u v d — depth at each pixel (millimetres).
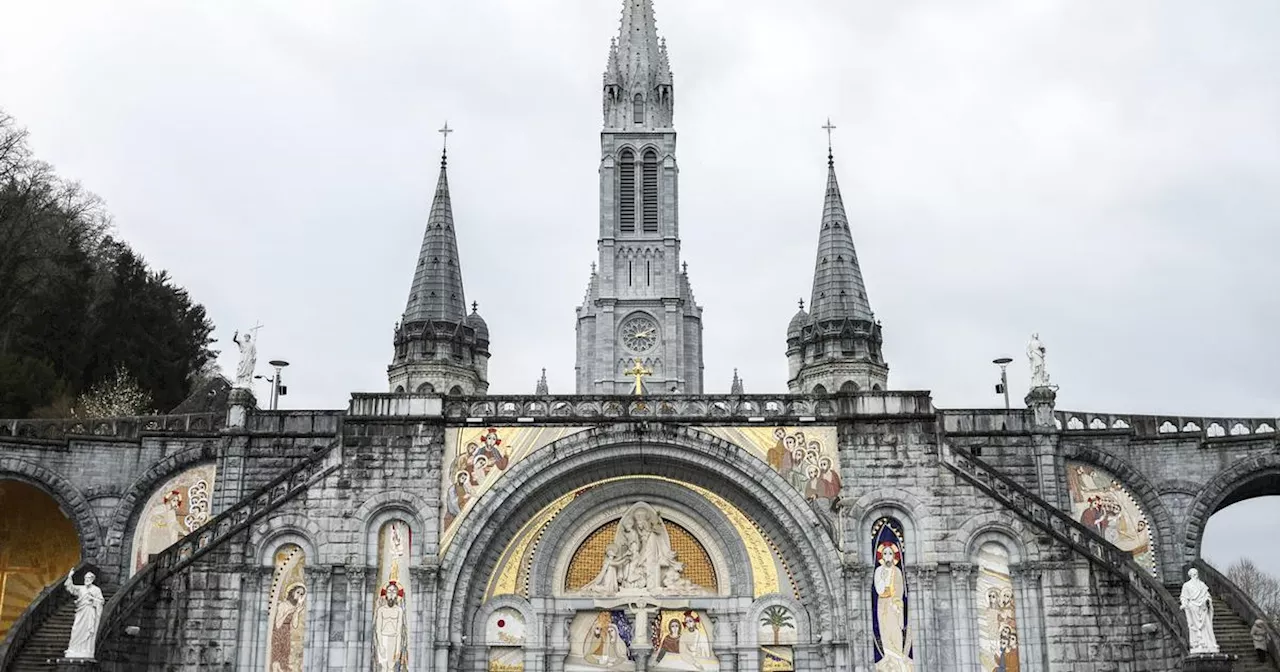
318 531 36625
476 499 37156
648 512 38750
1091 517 41281
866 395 38156
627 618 37812
